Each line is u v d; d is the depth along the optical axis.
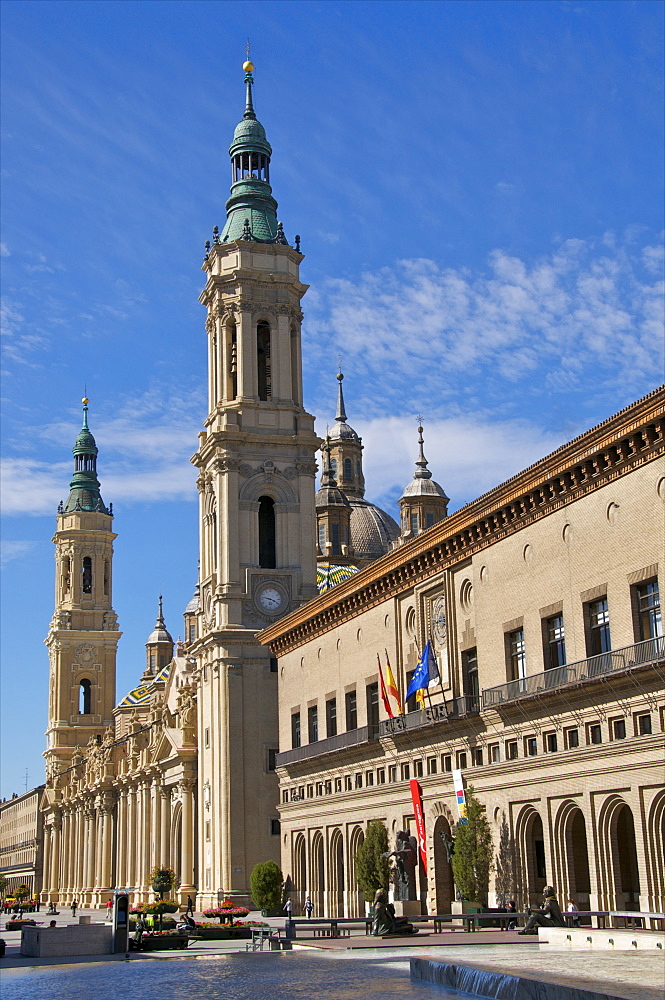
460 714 61.72
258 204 109.81
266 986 36.84
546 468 55.19
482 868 57.84
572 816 53.16
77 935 58.19
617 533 51.16
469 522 62.41
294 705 89.75
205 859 99.44
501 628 59.91
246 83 113.19
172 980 41.03
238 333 104.94
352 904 76.44
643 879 47.34
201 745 102.62
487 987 29.36
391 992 32.97
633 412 48.84
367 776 76.12
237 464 102.50
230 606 99.62
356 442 142.38
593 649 52.88
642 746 47.91
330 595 81.38
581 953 35.66
